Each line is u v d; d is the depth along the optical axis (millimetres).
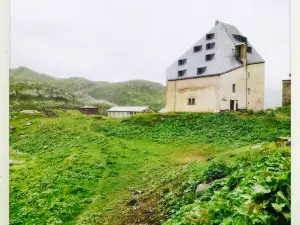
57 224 11352
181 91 41906
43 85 138750
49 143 27531
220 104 37250
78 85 192250
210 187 9109
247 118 29594
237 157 12922
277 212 4508
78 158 20188
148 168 17734
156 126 31422
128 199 12984
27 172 18219
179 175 13812
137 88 193750
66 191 14438
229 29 43219
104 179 16156
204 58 41188
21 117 44719
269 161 8133
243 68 39875
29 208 12750
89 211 12258
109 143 24531
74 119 39000
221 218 5695
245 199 5641
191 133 27312
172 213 9734
